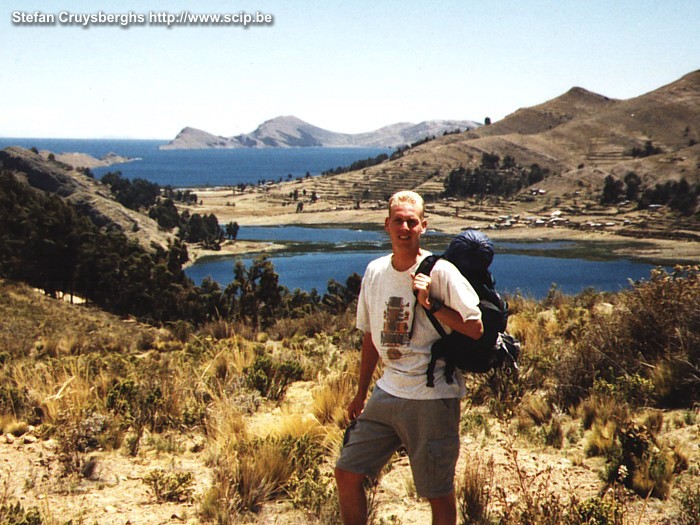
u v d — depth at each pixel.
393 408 3.13
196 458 5.79
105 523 4.27
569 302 13.21
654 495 4.32
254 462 4.93
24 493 4.84
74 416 6.53
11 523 3.99
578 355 7.10
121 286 60.47
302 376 9.17
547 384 7.12
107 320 35.62
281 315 28.05
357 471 3.27
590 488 4.48
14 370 9.21
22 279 64.94
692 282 7.22
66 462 5.45
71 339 16.06
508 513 3.75
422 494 3.14
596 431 5.38
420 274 3.04
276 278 29.88
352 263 181.62
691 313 6.98
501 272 164.00
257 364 8.57
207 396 7.86
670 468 4.50
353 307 16.69
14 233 69.69
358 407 3.56
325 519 4.15
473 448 5.40
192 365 9.84
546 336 9.59
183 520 4.32
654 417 5.61
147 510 4.51
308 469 4.99
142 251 77.19
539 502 3.98
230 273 174.25
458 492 4.32
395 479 4.91
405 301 3.11
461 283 2.99
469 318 2.96
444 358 3.12
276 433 5.89
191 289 48.62
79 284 65.69
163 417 6.86
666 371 6.34
